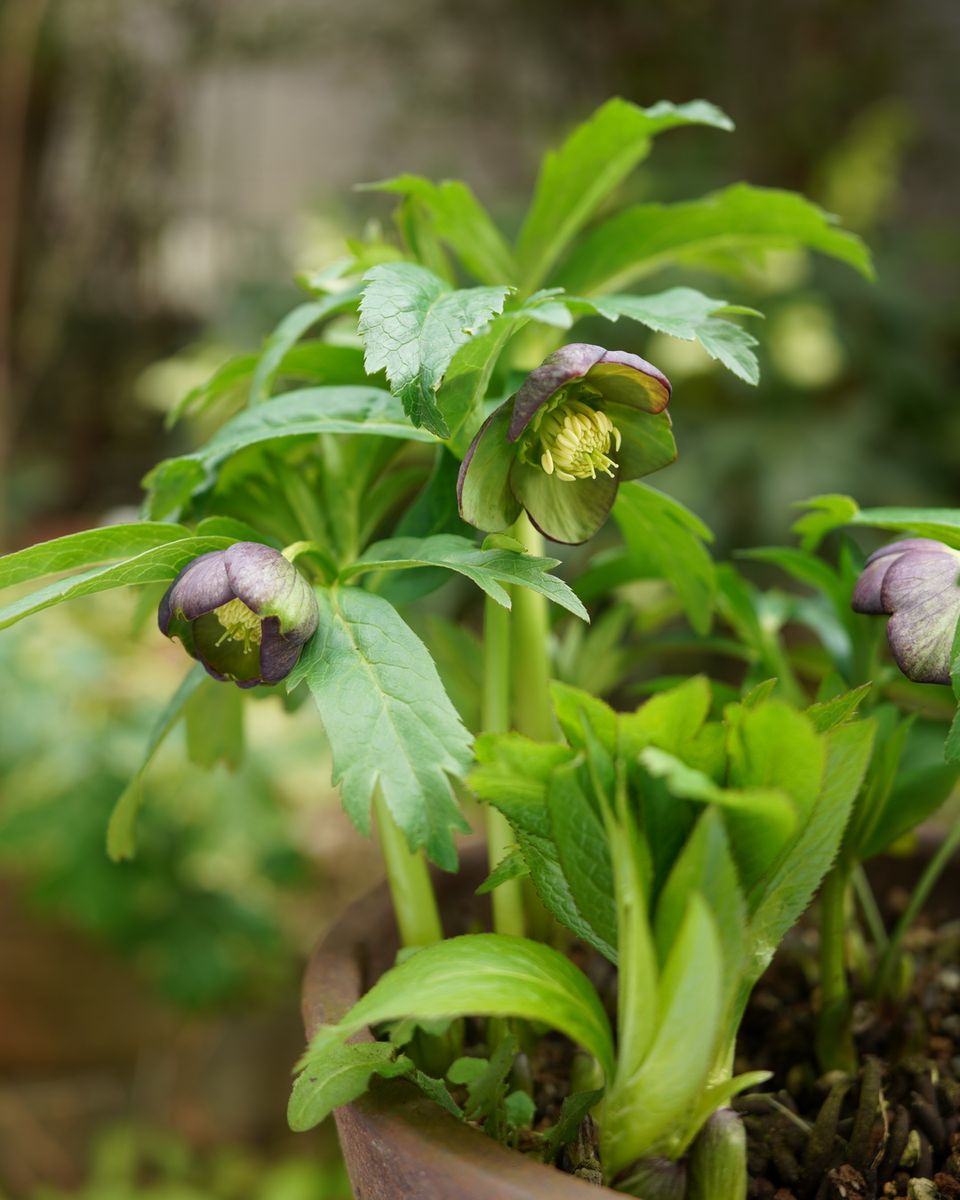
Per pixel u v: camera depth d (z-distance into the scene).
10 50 2.44
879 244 2.21
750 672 0.72
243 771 1.32
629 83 2.69
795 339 1.84
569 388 0.59
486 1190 0.54
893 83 2.61
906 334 2.07
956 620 0.58
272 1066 1.58
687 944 0.54
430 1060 0.64
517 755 0.56
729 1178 0.56
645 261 0.71
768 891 0.58
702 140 2.50
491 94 2.77
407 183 0.67
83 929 1.43
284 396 0.65
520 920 0.66
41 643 1.28
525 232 0.71
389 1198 0.56
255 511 0.67
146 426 2.82
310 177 2.97
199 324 2.83
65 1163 1.47
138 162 2.76
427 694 0.58
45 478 2.61
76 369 2.83
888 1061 0.66
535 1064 0.66
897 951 0.68
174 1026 1.57
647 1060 0.55
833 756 0.58
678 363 1.75
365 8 2.73
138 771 0.65
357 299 0.66
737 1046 0.68
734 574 0.70
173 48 2.71
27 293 2.72
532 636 0.69
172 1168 1.46
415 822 0.57
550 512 0.60
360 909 0.68
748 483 1.86
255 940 1.46
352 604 0.60
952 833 0.68
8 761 1.20
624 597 0.81
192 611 0.57
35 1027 1.50
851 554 0.67
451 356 0.58
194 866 1.44
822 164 2.35
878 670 0.69
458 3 2.70
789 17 2.58
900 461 1.97
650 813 0.56
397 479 0.70
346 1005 0.62
